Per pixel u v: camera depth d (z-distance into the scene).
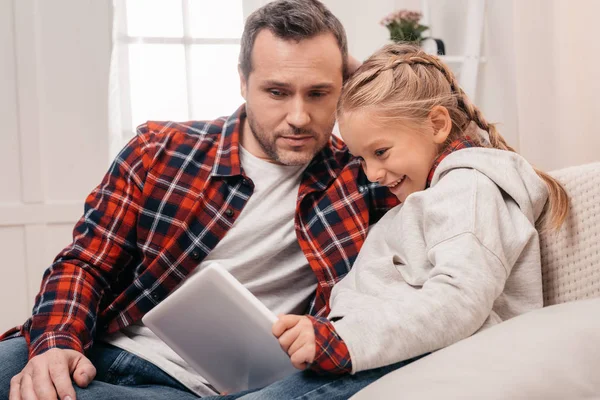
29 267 2.68
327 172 1.49
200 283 1.04
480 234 1.04
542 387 0.73
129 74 2.67
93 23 2.76
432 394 0.73
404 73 1.22
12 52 2.69
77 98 2.75
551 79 2.25
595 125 2.21
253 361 1.13
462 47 2.73
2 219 2.66
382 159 1.22
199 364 1.21
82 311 1.33
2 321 2.66
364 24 2.88
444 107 1.22
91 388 1.17
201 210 1.44
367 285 1.15
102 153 2.78
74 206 2.73
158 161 1.47
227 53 2.79
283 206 1.46
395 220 1.21
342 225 1.43
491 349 0.80
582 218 1.09
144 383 1.34
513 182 1.11
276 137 1.41
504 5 2.63
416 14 2.54
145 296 1.41
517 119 2.43
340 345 0.95
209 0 2.78
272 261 1.45
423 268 1.11
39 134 2.71
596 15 2.18
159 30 2.72
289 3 1.42
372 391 0.78
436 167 1.18
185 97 2.74
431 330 0.96
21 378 1.17
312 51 1.37
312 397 0.96
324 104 1.41
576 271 1.09
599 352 0.79
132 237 1.45
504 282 1.03
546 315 0.87
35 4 2.71
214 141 1.51
